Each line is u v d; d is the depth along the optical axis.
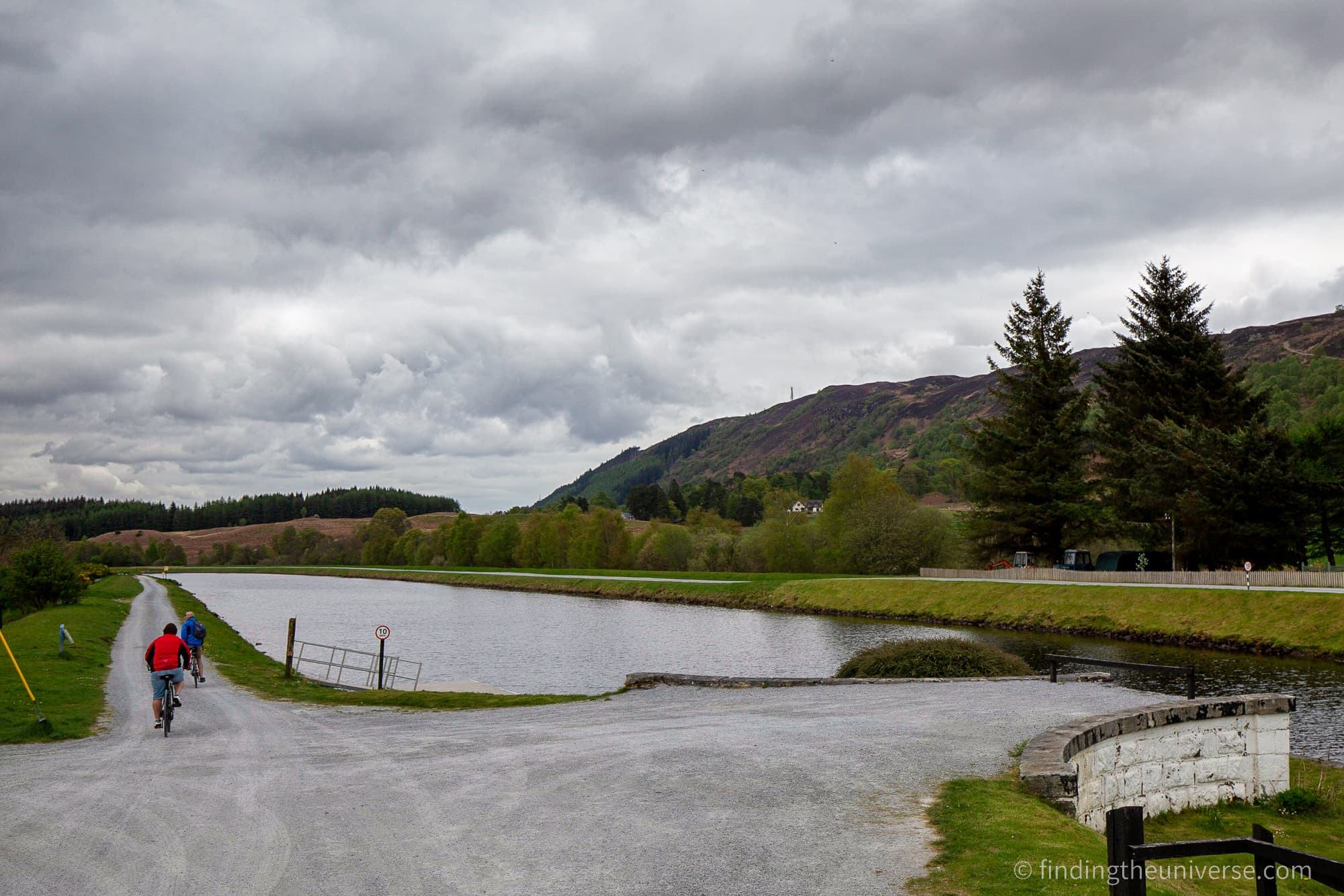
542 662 42.81
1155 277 70.75
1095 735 12.24
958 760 12.22
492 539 157.88
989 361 81.81
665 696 22.02
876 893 7.12
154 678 16.66
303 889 7.34
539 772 11.88
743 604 83.56
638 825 9.14
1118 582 61.56
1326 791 14.80
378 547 198.50
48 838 9.05
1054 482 75.25
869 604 71.31
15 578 51.91
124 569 189.50
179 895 7.25
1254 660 38.66
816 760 12.35
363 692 24.81
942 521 92.31
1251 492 56.81
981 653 25.59
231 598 100.06
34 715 18.39
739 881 7.43
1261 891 5.71
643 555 129.12
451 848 8.43
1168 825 12.91
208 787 11.43
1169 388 68.56
